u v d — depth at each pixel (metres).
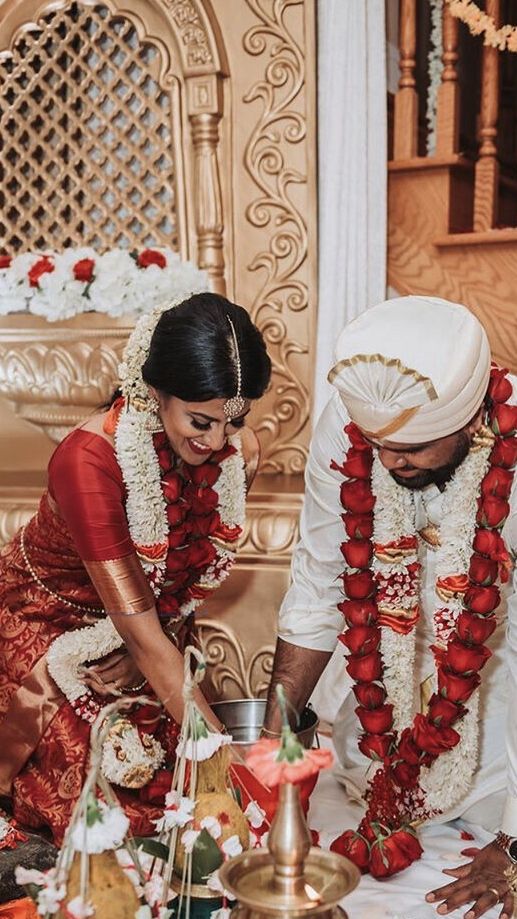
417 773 1.81
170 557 1.89
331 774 2.27
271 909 1.02
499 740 1.96
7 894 1.64
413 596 1.81
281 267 3.48
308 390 3.48
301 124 3.40
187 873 1.29
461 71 4.66
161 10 3.44
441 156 3.37
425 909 1.63
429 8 4.32
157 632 1.78
